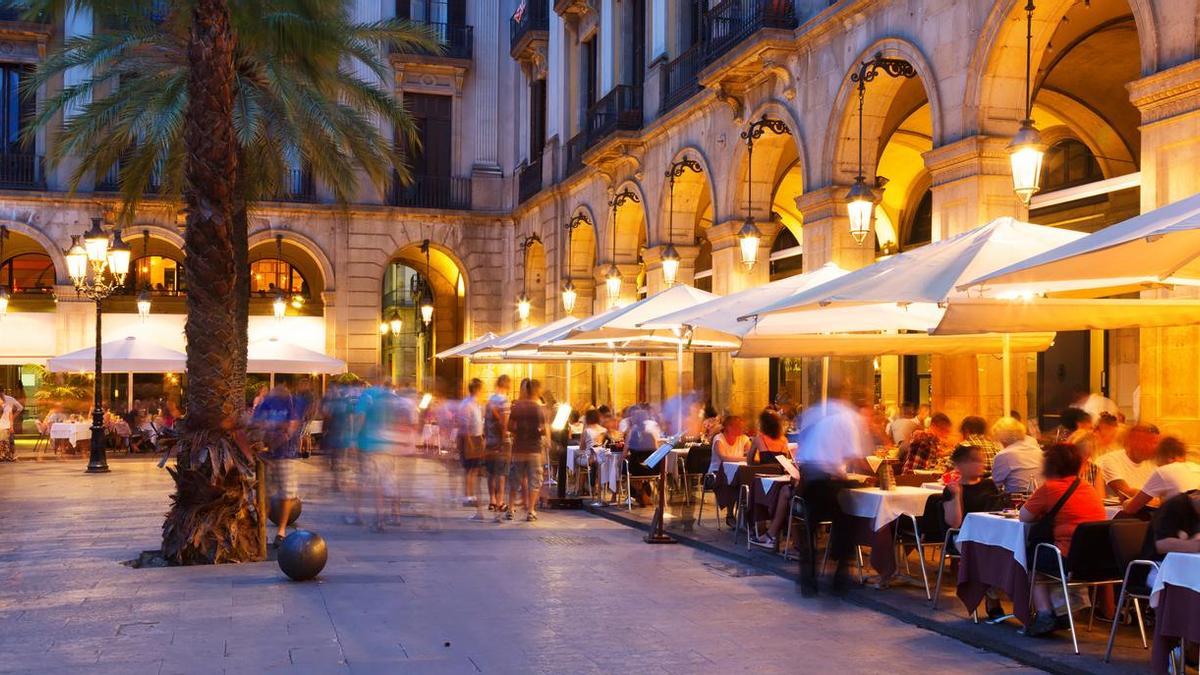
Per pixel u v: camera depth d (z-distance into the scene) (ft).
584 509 55.67
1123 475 31.40
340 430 59.26
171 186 71.41
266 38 58.39
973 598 27.09
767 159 66.03
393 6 116.16
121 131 69.05
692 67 72.90
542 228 105.60
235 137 38.22
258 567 35.70
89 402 98.12
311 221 112.16
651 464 42.70
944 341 42.50
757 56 59.93
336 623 27.12
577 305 97.91
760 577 34.17
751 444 45.11
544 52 107.86
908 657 24.29
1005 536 25.99
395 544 41.45
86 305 105.70
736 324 41.09
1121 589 24.13
